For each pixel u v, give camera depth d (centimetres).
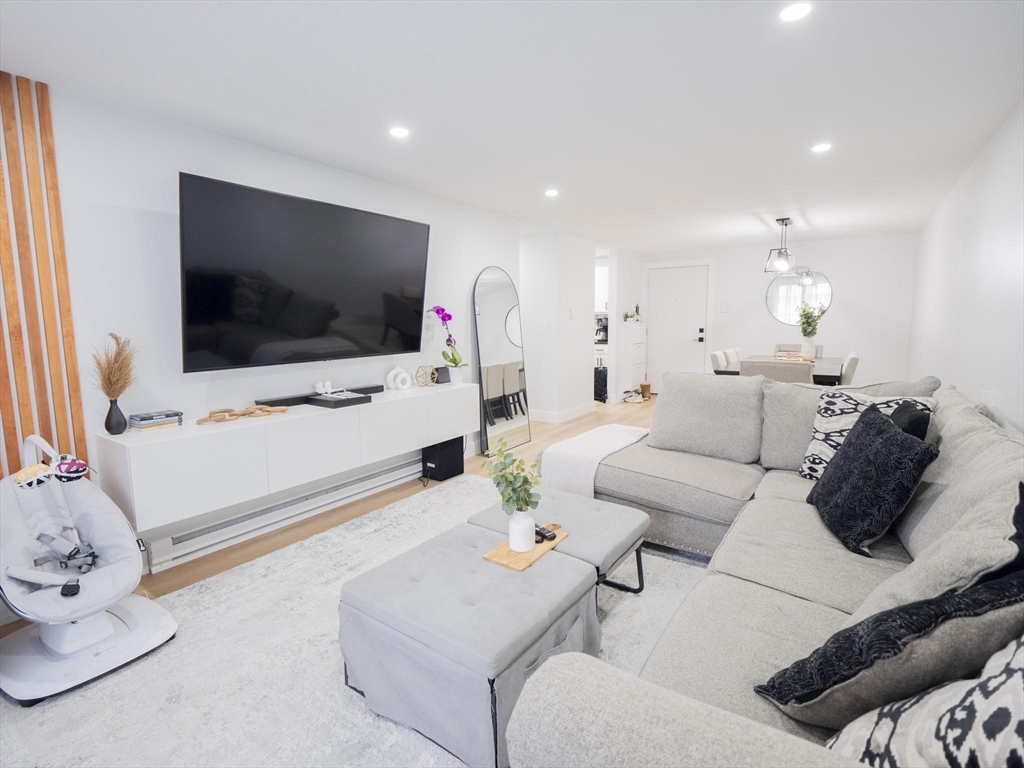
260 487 271
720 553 175
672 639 127
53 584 174
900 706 74
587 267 638
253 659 187
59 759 146
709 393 293
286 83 220
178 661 186
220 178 282
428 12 169
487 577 163
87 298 241
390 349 376
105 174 243
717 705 104
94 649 183
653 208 461
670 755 63
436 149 304
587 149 304
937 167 334
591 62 202
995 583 76
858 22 175
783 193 407
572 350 617
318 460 299
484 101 238
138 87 224
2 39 185
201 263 258
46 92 223
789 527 188
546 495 239
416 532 298
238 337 280
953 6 165
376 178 364
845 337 659
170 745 150
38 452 229
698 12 169
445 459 395
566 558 177
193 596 230
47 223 227
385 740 151
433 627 138
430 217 416
